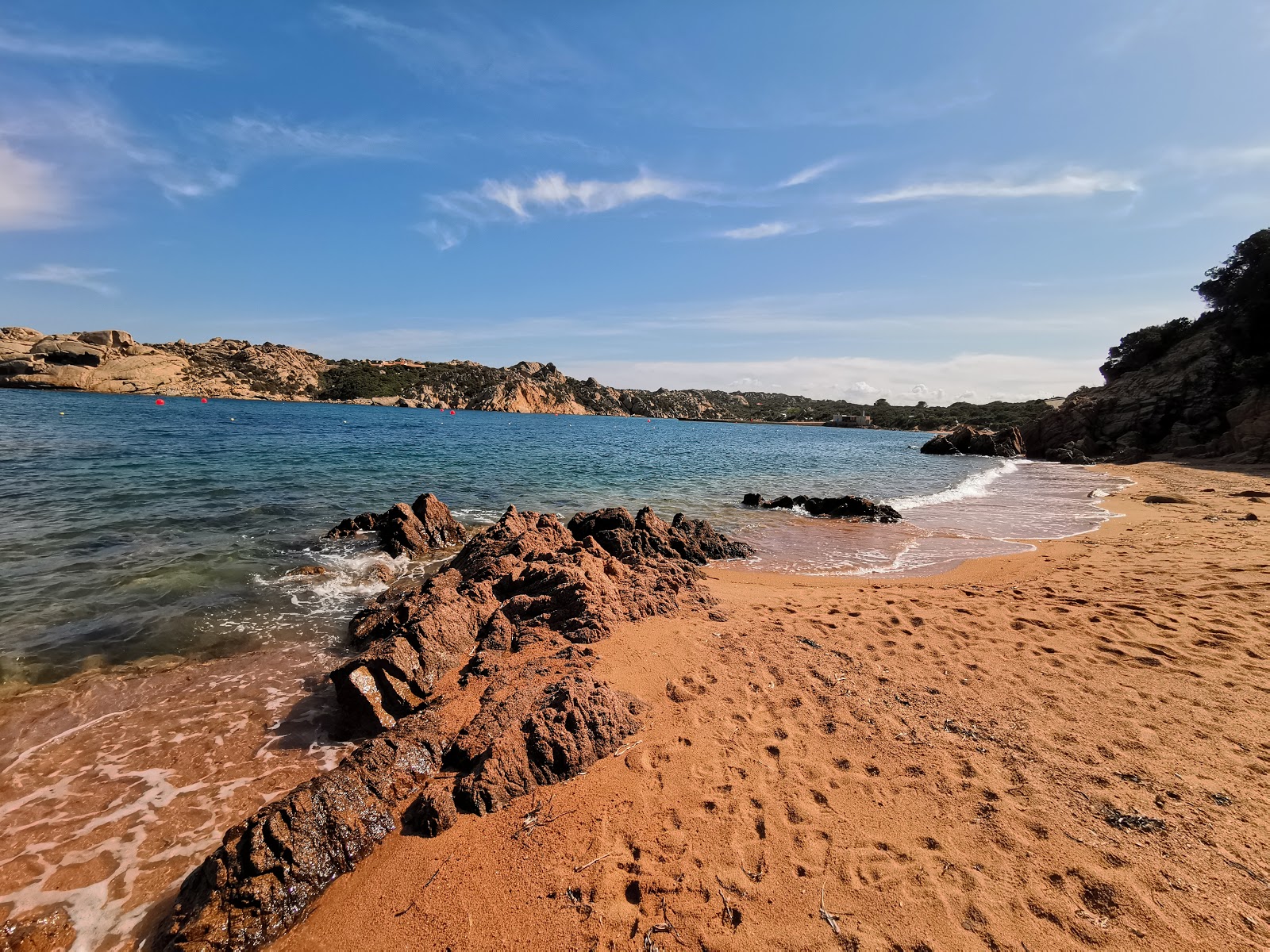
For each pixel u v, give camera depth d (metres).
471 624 7.21
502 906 3.46
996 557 12.49
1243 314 41.66
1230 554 11.48
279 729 5.59
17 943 3.31
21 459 20.81
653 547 11.43
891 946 3.08
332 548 12.10
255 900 3.43
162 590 9.06
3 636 7.19
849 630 7.55
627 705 5.46
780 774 4.56
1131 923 3.14
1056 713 5.36
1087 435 47.78
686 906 3.39
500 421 94.94
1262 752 4.70
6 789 4.62
